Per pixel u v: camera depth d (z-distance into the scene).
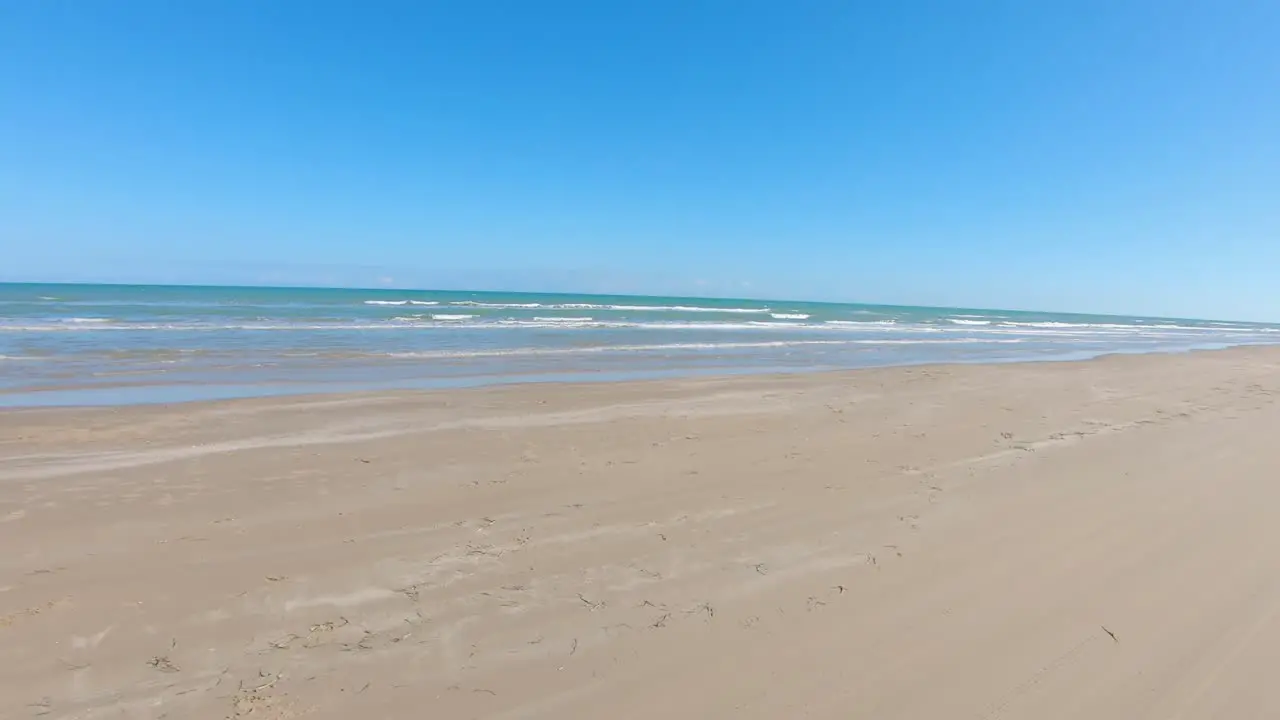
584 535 4.32
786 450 6.76
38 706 2.52
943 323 50.59
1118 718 2.58
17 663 2.76
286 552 3.95
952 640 3.10
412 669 2.82
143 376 11.49
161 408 8.23
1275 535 4.43
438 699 2.63
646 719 2.54
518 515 4.68
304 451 6.33
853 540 4.29
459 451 6.47
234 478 5.41
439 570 3.76
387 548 4.04
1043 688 2.75
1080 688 2.75
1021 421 8.59
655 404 9.48
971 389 11.89
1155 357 21.50
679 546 4.16
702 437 7.34
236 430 7.20
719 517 4.69
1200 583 3.70
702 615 3.31
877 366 16.55
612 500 5.04
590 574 3.74
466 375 12.77
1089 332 46.09
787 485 5.48
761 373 14.28
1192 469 6.11
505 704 2.61
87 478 5.31
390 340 19.64
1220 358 22.20
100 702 2.56
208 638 3.01
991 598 3.50
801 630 3.17
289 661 2.85
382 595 3.45
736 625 3.21
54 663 2.78
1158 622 3.28
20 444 6.37
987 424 8.34
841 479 5.68
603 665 2.88
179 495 4.95
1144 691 2.73
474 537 4.25
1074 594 3.56
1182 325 85.19
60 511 4.53
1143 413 9.38
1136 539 4.33
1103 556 4.05
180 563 3.76
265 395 9.81
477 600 3.42
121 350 14.75
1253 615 3.35
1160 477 5.81
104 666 2.77
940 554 4.07
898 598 3.50
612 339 22.55
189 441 6.65
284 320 26.12
